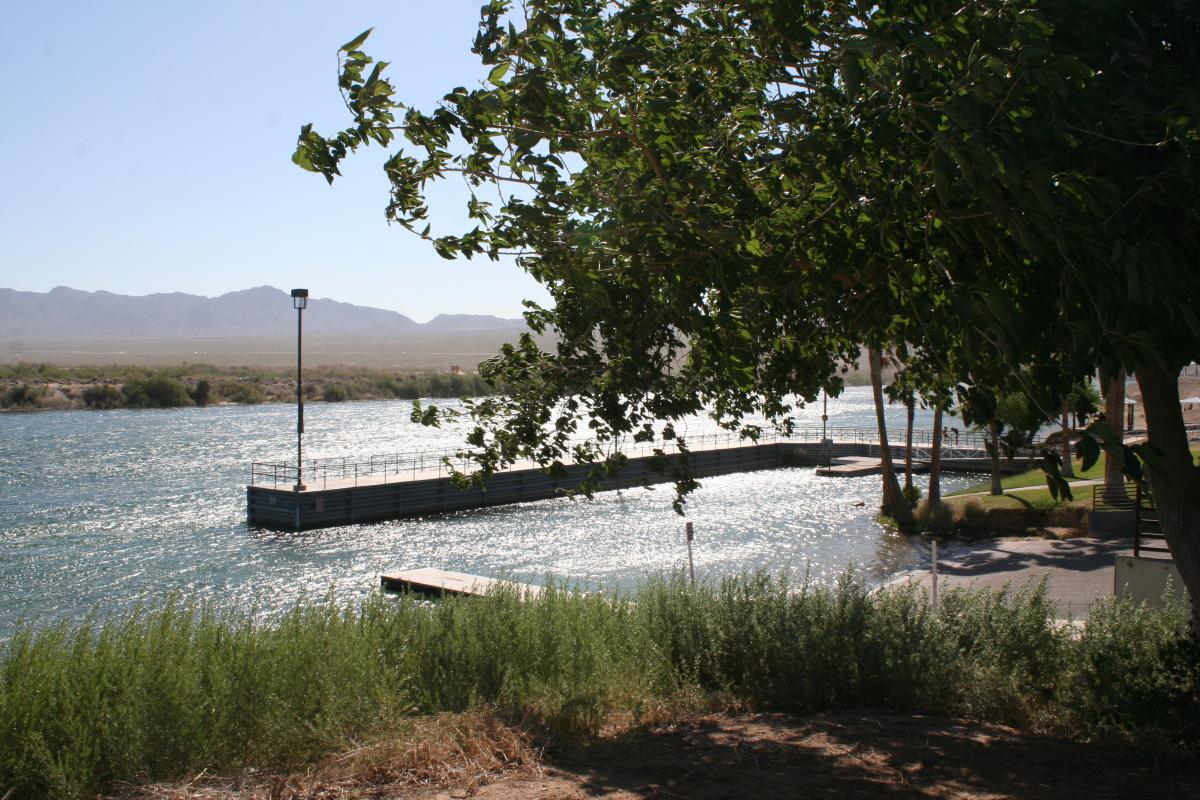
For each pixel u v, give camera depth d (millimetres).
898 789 5246
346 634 7484
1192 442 43531
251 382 122375
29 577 25953
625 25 6340
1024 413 5152
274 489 35781
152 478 46438
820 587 9953
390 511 39031
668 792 5145
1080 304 5102
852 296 6500
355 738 5945
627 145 6293
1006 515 32094
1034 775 5574
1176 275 4992
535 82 5738
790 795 5125
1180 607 8961
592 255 6340
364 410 102125
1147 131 5430
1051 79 4816
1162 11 6023
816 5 6473
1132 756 5953
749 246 5977
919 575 23438
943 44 5617
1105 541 26781
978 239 5566
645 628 8945
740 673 8312
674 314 6328
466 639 7812
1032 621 8664
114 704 5867
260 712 5930
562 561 29750
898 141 5598
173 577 26625
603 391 7246
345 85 5902
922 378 8297
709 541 33406
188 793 5215
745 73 6938
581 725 6762
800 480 52375
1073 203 5184
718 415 8352
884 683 7855
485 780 5379
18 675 5746
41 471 48688
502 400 7660
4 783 5094
